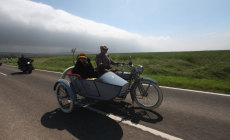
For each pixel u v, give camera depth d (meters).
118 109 3.60
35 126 2.79
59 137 2.43
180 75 11.84
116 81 3.15
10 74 10.23
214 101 4.18
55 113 3.41
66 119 3.09
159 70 13.46
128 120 3.04
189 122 2.96
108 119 3.08
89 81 3.34
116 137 2.43
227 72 12.25
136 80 3.61
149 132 2.59
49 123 2.92
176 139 2.39
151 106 3.53
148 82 3.48
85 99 3.56
